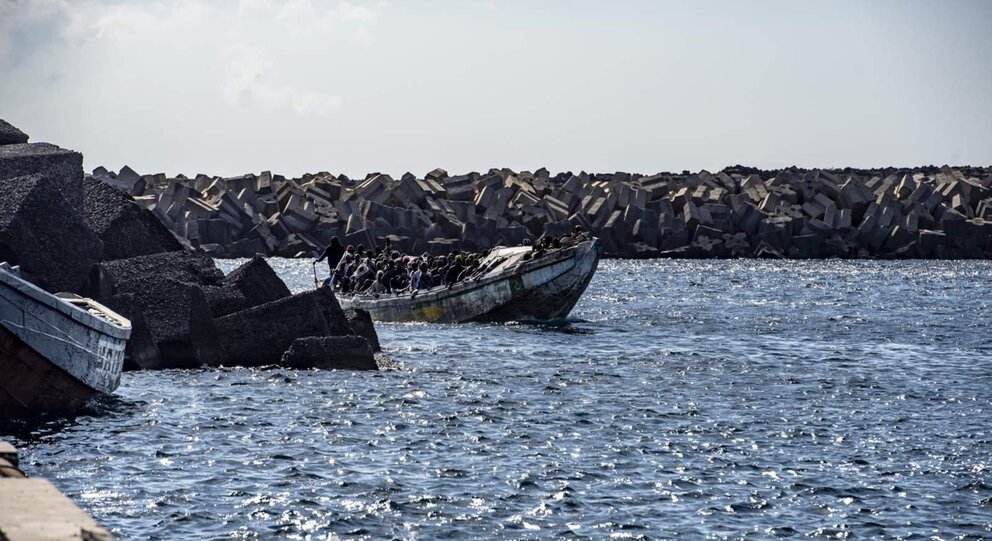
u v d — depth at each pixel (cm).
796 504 4169
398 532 3691
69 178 7088
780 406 6266
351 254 11506
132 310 6631
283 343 7031
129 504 3888
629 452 4941
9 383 4975
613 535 3731
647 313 12356
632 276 18950
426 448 4903
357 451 4794
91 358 5169
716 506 4112
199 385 6175
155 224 7625
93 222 7412
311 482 4250
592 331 10056
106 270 6662
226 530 3647
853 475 4619
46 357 4969
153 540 3519
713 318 11819
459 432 5272
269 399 5881
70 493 3984
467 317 10262
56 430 4919
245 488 4134
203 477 4266
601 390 6669
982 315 12456
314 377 6650
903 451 5097
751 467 4719
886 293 15725
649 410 6016
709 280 18162
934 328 11019
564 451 4928
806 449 5116
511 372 7300
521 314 10200
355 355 7106
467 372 7225
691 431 5466
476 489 4228
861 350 9056
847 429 5603
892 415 6028
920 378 7462
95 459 4459
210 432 5034
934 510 4131
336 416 5525
